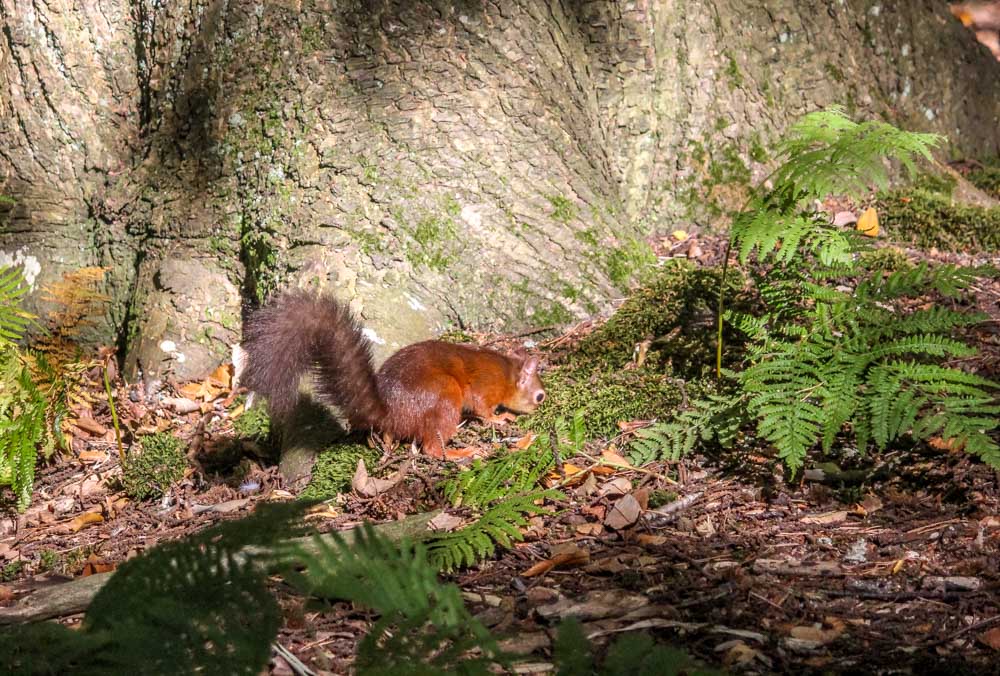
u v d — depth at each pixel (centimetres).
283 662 446
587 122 945
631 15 949
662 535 570
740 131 992
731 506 598
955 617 461
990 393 663
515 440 731
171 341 912
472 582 532
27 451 702
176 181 941
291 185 865
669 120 979
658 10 959
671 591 505
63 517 730
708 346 790
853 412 614
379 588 305
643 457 658
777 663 438
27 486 696
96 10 962
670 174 988
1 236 1000
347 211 852
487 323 869
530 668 439
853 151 650
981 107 1137
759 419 678
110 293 986
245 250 902
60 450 823
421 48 866
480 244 869
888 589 491
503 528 551
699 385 740
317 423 754
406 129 862
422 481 670
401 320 841
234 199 905
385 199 854
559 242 890
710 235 985
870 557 525
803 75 1022
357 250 848
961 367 703
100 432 851
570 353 829
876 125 689
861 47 1060
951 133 1117
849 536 550
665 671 292
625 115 973
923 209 955
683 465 654
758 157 998
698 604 490
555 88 916
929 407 639
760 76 1009
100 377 944
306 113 863
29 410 745
